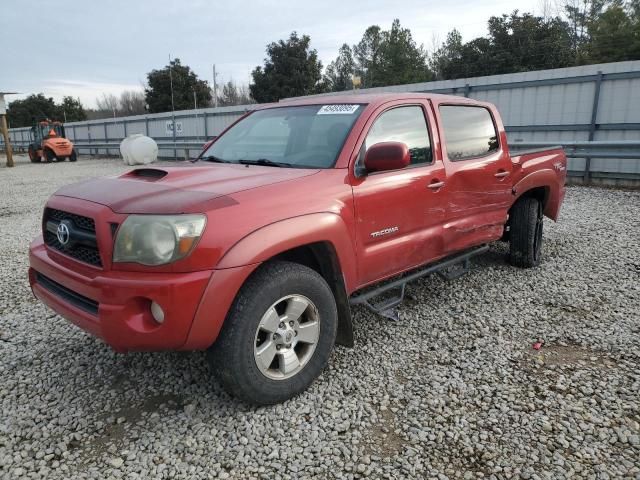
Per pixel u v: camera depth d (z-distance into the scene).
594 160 11.61
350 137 3.38
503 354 3.54
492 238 4.78
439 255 4.10
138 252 2.49
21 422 2.84
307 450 2.57
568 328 3.94
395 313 3.94
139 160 19.50
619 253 5.93
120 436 2.71
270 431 2.73
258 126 4.07
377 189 3.39
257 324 2.72
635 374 3.23
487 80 13.38
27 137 40.91
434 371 3.32
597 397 2.98
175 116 24.64
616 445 2.56
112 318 2.50
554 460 2.46
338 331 3.39
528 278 5.13
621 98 11.34
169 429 2.76
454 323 4.07
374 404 2.97
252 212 2.70
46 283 3.14
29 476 2.42
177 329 2.49
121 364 3.48
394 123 3.70
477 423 2.77
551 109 12.42
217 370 2.73
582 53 35.09
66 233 2.80
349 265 3.20
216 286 2.52
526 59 33.66
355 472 2.42
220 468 2.46
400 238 3.67
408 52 48.94
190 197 2.65
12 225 8.64
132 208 2.58
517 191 4.99
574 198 9.84
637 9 37.28
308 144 3.56
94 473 2.43
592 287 4.82
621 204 9.05
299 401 2.99
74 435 2.71
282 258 3.13
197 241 2.50
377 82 50.09
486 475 2.38
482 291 4.77
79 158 30.17
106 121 29.91
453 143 4.22
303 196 2.96
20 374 3.36
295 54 45.03
